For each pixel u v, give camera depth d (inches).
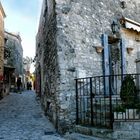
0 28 714.8
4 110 499.8
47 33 419.8
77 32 340.5
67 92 318.0
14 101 649.0
